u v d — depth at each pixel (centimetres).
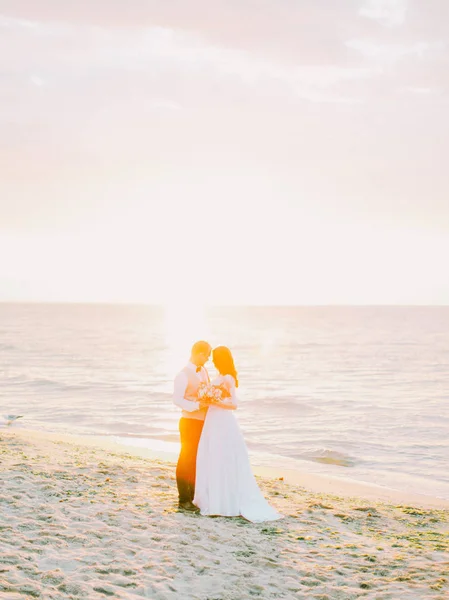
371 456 1430
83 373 3694
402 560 587
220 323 15900
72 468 938
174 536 613
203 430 714
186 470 718
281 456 1409
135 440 1511
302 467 1288
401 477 1212
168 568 527
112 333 10194
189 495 721
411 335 10081
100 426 1780
